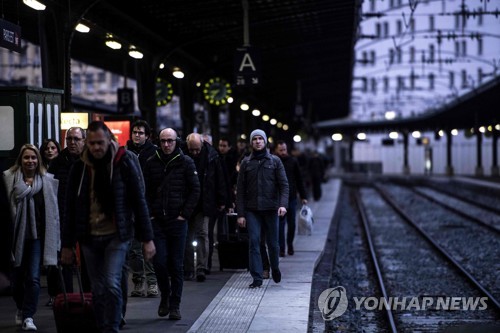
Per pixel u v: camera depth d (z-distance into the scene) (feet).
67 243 38.47
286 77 203.31
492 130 289.12
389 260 104.58
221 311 50.88
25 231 43.75
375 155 497.87
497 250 110.83
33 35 120.47
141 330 44.86
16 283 45.21
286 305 53.11
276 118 271.69
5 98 60.59
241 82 98.02
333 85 233.96
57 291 50.57
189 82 139.23
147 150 54.60
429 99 431.84
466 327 58.59
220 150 80.02
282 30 132.46
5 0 90.99
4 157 60.59
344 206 209.15
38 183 43.86
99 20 85.71
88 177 38.06
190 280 64.28
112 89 427.33
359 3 119.24
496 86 190.70
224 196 63.67
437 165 460.55
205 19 108.06
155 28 101.86
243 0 97.19
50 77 78.02
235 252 68.85
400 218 173.47
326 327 57.88
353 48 162.91
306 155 211.20
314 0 110.01
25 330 44.09
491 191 245.04
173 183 47.06
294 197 80.53
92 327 39.37
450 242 124.67
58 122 65.82
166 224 47.03
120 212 37.73
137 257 55.83
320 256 84.38
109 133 37.96
